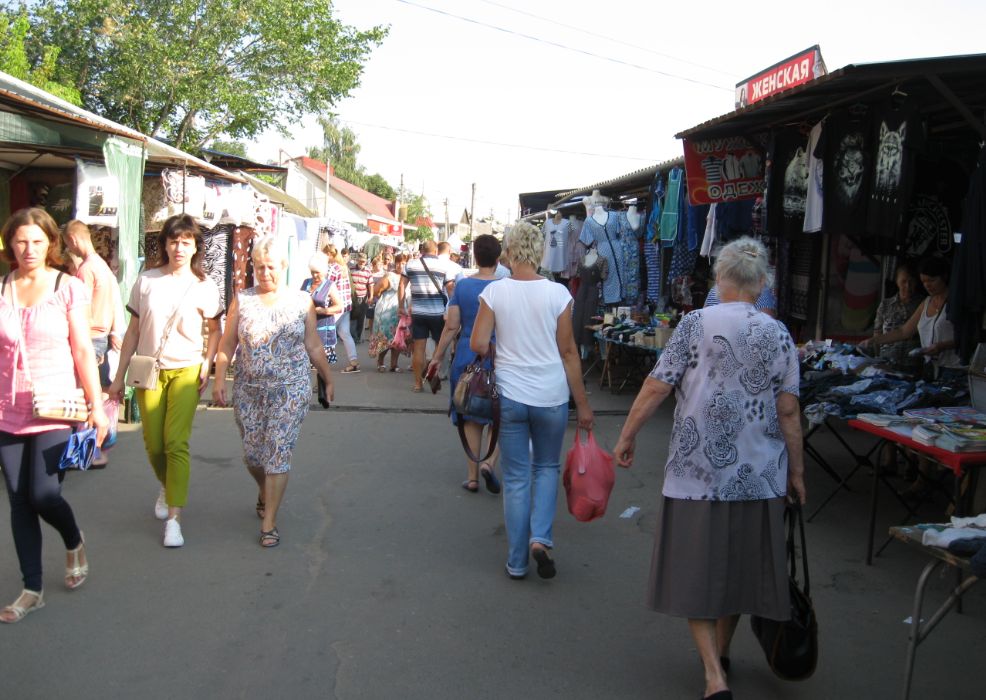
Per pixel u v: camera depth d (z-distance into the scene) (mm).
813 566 4656
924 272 5945
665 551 3117
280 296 4820
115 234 8469
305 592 4152
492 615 3947
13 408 3627
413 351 10125
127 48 21906
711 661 3027
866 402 5062
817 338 8469
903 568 4637
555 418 4324
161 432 4762
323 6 24109
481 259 5816
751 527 3031
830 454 7270
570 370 4316
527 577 4438
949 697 3250
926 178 6332
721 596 2992
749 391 3000
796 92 5496
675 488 3055
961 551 2852
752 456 3000
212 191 9891
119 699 3105
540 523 4344
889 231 5391
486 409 4496
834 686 3334
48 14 22078
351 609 3965
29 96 7105
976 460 3967
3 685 3172
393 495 5895
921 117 5242
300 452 7070
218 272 10844
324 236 19906
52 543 4723
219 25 22938
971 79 5047
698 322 3068
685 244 9148
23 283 3703
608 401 9961
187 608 3920
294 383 4797
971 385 4914
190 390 4758
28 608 3779
